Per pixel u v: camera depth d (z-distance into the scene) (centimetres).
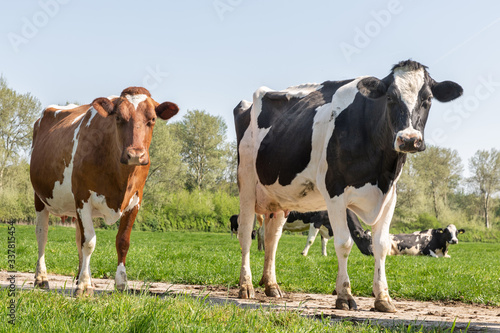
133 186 730
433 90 658
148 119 689
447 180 7388
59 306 504
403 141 606
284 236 4828
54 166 781
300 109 793
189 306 502
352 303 685
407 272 1180
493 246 4066
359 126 680
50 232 3406
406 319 598
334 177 692
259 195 857
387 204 685
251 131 881
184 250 1841
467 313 698
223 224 6344
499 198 7812
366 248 1666
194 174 7562
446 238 2339
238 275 1039
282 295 839
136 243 2470
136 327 415
